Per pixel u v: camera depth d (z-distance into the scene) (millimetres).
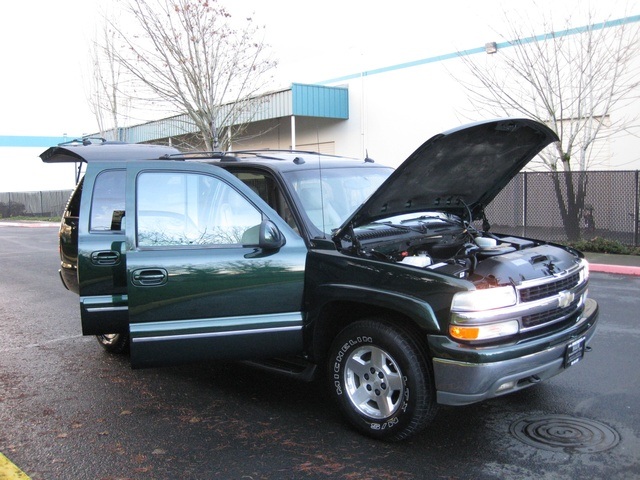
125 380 5500
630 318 7273
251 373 5629
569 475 3572
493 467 3699
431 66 18812
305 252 4367
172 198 4465
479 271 4012
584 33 14641
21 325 7734
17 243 19812
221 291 4285
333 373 4297
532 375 3896
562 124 14234
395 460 3826
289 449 4027
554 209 14359
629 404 4605
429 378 3877
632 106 14500
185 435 4293
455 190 5031
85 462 3912
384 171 5418
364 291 4008
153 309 4234
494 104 16625
